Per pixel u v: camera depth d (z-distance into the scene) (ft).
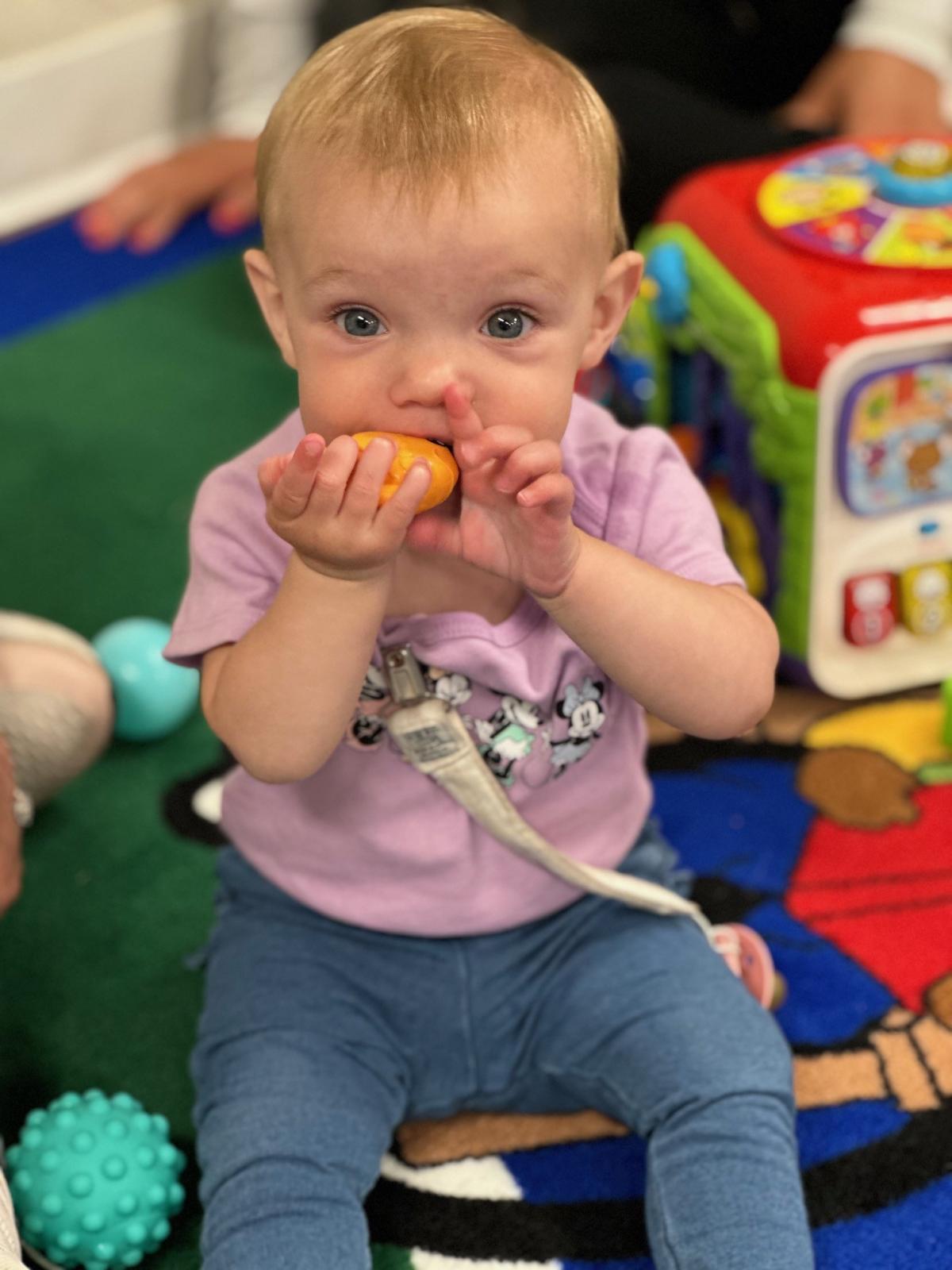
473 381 2.31
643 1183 2.93
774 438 4.00
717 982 2.86
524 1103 3.04
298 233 2.32
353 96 2.32
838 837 3.76
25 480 5.33
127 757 4.15
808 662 4.20
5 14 6.98
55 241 7.06
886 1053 3.16
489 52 2.40
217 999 2.90
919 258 3.94
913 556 4.18
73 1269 2.77
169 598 4.72
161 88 7.63
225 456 5.43
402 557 2.69
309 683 2.42
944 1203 2.83
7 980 3.45
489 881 2.89
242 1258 2.46
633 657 2.52
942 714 4.17
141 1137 2.82
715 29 6.10
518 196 2.25
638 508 2.79
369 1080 2.81
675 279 4.43
